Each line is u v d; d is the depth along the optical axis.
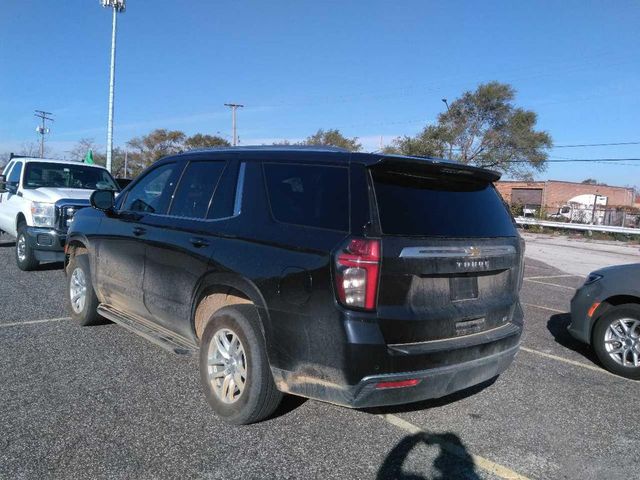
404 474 3.48
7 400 4.25
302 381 3.54
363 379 3.31
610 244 27.27
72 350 5.48
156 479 3.28
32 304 7.31
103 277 5.71
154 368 5.07
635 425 4.41
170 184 5.07
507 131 44.31
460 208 4.00
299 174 3.93
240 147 4.58
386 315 3.36
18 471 3.28
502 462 3.72
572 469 3.67
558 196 60.06
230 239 4.08
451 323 3.69
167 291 4.67
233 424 3.98
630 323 5.68
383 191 3.60
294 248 3.62
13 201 10.51
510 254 4.20
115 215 5.59
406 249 3.46
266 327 3.69
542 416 4.50
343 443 3.84
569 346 6.80
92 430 3.83
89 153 17.36
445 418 4.36
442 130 44.97
